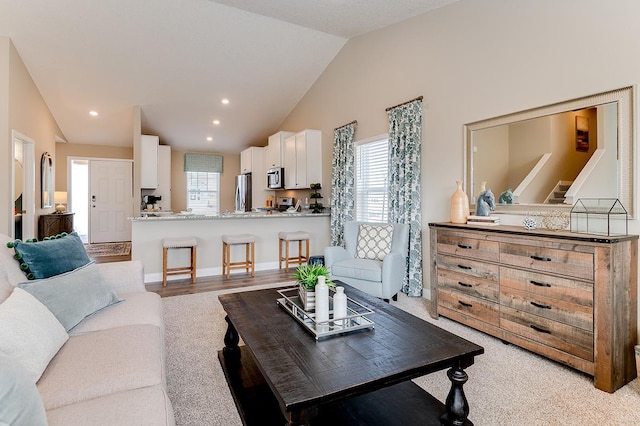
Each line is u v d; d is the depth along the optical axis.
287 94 6.36
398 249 3.84
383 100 4.52
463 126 3.45
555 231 2.46
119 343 1.59
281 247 5.53
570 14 2.58
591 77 2.46
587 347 2.12
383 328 1.82
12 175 4.24
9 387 0.85
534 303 2.41
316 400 1.21
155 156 6.57
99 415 1.10
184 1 3.98
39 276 1.92
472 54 3.35
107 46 4.53
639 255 2.19
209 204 9.02
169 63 5.01
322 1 3.78
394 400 1.81
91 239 8.06
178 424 1.72
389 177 4.33
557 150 2.65
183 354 2.47
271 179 7.08
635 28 2.24
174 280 4.71
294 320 1.95
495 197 3.12
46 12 3.91
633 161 2.25
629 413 1.83
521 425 1.73
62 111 6.06
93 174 8.04
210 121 7.01
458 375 1.57
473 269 2.86
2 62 4.14
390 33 4.38
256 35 4.69
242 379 2.05
